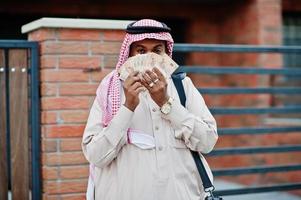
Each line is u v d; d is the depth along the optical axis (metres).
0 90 5.71
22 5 9.80
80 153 5.76
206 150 3.59
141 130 3.54
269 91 7.68
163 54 3.68
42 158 5.78
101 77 5.84
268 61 10.09
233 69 7.23
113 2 10.34
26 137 5.81
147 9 10.59
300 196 8.91
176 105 3.50
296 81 10.44
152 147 3.52
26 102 5.81
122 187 3.50
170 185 3.49
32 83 5.77
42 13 9.95
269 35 10.19
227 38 10.91
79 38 5.77
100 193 3.62
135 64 3.47
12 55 5.75
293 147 7.56
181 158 3.57
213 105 10.81
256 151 7.30
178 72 3.74
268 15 10.20
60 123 5.71
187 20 10.96
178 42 11.05
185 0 10.76
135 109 3.51
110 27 5.84
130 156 3.52
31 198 5.81
